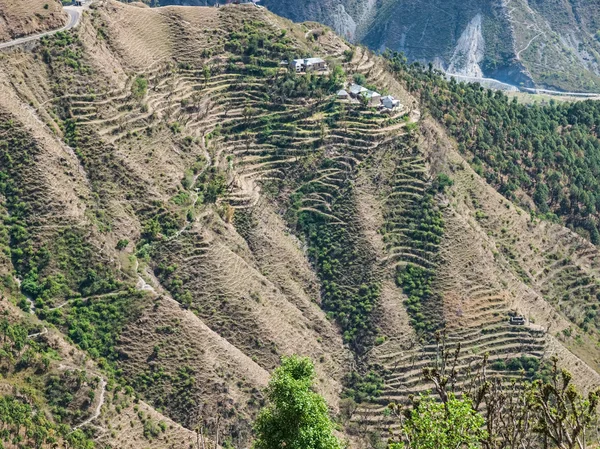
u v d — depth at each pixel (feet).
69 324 547.08
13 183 593.83
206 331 570.46
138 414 508.53
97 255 581.12
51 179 599.98
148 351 550.36
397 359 623.36
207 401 538.06
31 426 454.40
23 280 560.20
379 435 566.36
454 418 213.87
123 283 576.20
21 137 610.65
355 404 595.88
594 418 212.23
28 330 521.24
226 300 599.98
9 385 481.05
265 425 264.31
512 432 212.84
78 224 587.68
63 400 492.54
